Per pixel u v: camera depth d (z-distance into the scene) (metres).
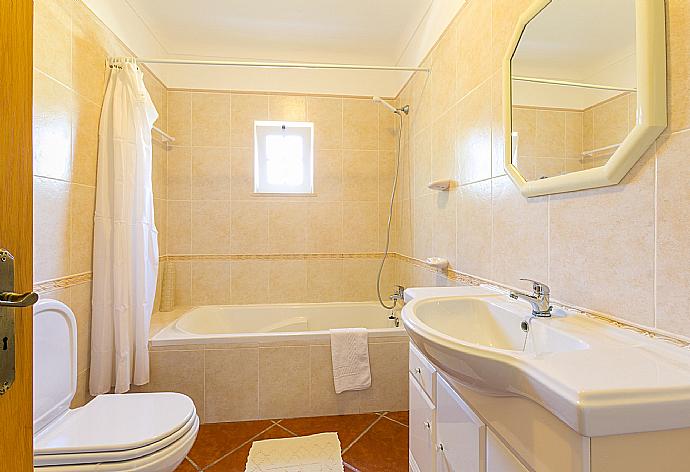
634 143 0.82
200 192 2.92
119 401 1.43
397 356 2.29
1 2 0.55
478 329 1.27
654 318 0.81
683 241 0.75
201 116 2.92
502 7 1.43
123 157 1.94
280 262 3.02
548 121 1.14
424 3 2.33
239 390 2.17
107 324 1.89
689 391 0.55
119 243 1.91
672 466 0.56
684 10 0.75
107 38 2.03
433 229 2.20
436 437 1.16
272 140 3.07
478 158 1.62
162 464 1.17
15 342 0.58
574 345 0.84
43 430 1.23
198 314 2.73
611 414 0.52
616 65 0.90
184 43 2.83
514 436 0.70
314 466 1.72
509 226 1.38
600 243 0.96
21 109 0.59
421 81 2.45
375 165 3.11
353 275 3.10
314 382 2.22
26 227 0.61
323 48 2.93
